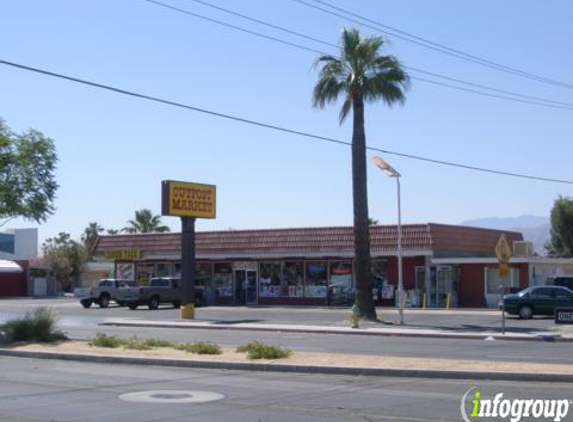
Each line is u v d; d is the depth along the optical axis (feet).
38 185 85.25
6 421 36.99
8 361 65.21
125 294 166.40
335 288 166.20
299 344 82.74
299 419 37.06
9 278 259.80
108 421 36.94
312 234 168.86
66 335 90.79
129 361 62.80
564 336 88.58
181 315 132.36
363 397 43.93
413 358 61.77
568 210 238.68
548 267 162.61
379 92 115.44
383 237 158.92
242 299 180.04
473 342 86.02
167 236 190.08
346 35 116.57
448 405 40.93
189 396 44.65
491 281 153.79
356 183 117.29
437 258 155.12
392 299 159.53
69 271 277.64
